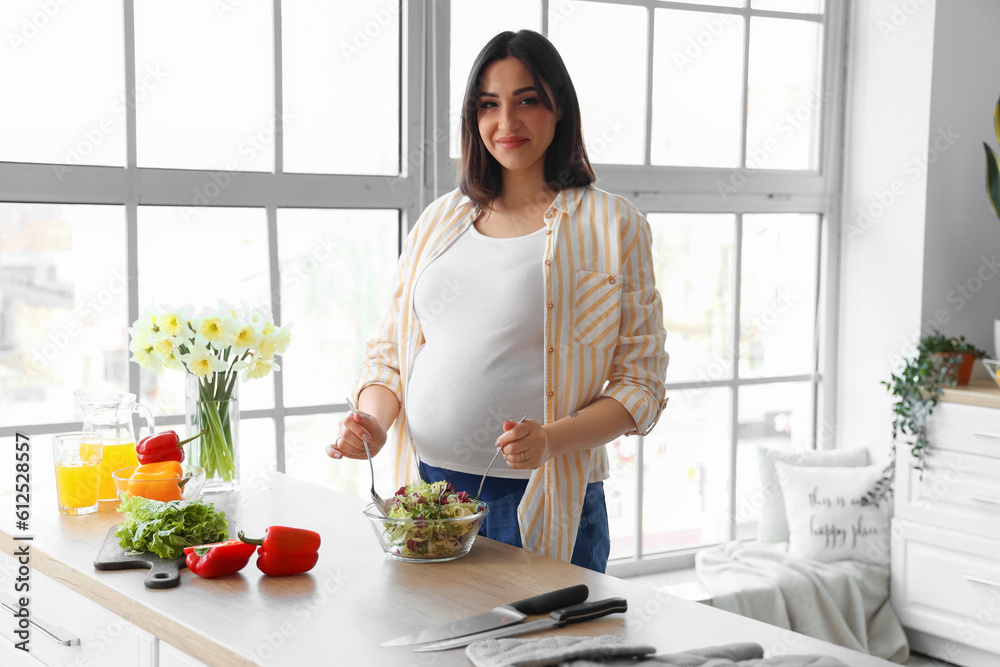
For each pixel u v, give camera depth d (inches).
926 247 120.6
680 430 120.3
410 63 96.4
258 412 92.7
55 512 65.6
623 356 63.3
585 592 46.6
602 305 62.1
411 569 52.4
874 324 126.4
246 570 52.6
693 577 117.2
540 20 103.9
